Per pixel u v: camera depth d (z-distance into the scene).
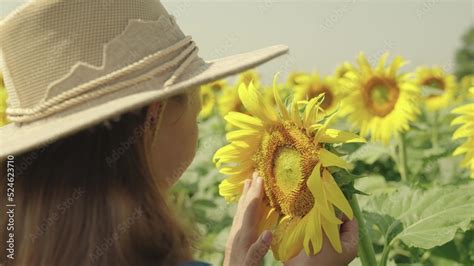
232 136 1.31
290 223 1.25
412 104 2.35
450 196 1.46
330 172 1.22
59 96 1.16
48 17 1.17
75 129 1.12
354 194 1.25
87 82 1.16
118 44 1.16
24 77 1.19
